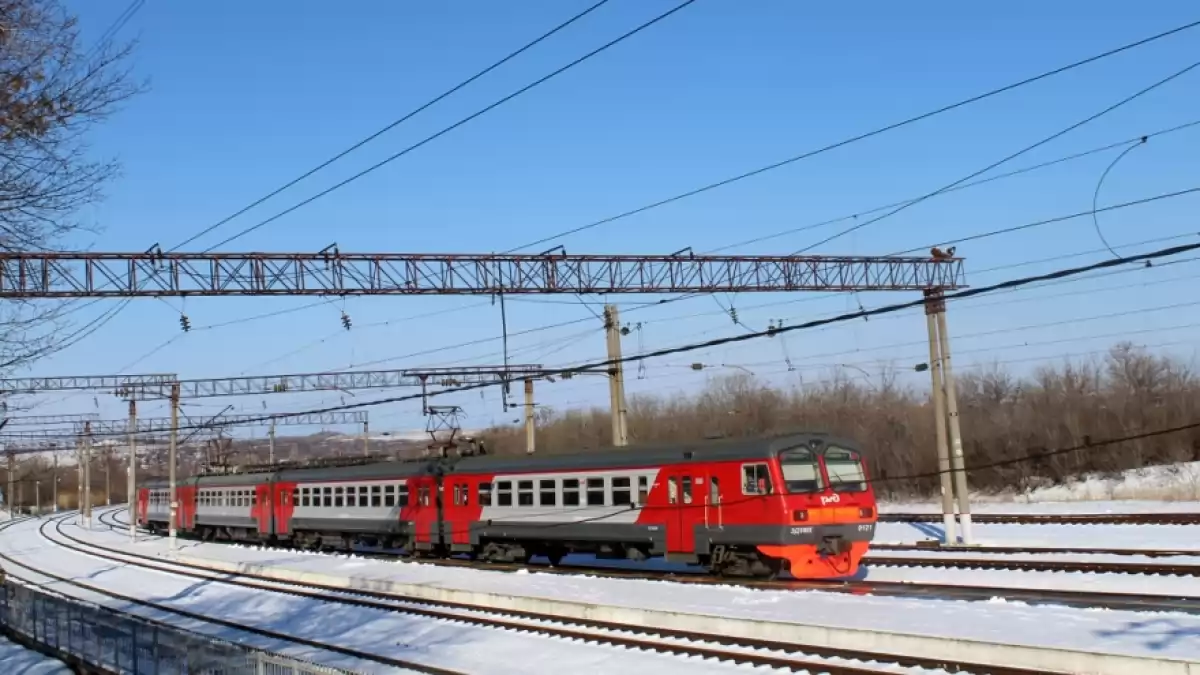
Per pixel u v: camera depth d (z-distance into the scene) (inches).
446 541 1320.1
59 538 2593.5
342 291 1050.1
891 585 893.8
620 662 641.0
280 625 933.8
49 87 643.5
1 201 670.5
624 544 1085.1
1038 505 1836.9
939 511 1862.7
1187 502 1715.1
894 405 2696.9
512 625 792.3
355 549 1726.1
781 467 938.7
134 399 1884.8
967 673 558.3
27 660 831.7
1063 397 2529.5
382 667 687.7
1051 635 601.6
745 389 2827.3
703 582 938.1
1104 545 1093.8
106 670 713.6
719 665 614.5
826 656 627.5
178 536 2395.4
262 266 1031.6
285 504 1743.4
